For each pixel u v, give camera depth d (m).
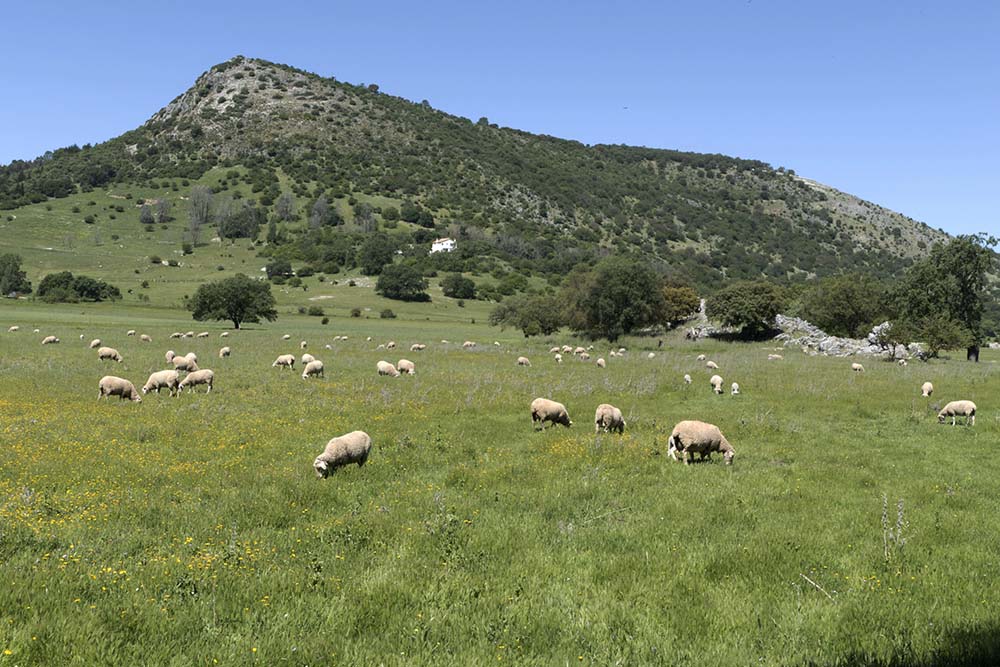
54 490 11.70
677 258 194.25
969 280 53.38
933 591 7.96
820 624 7.07
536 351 54.94
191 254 173.38
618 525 10.56
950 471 14.88
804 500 12.12
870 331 68.12
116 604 6.65
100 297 116.25
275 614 6.77
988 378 34.22
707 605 7.55
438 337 74.62
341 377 31.06
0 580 6.95
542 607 7.29
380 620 6.81
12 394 22.22
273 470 13.75
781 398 26.91
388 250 160.38
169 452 15.30
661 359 46.72
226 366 34.41
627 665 6.09
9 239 172.12
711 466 15.05
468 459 15.66
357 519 10.36
